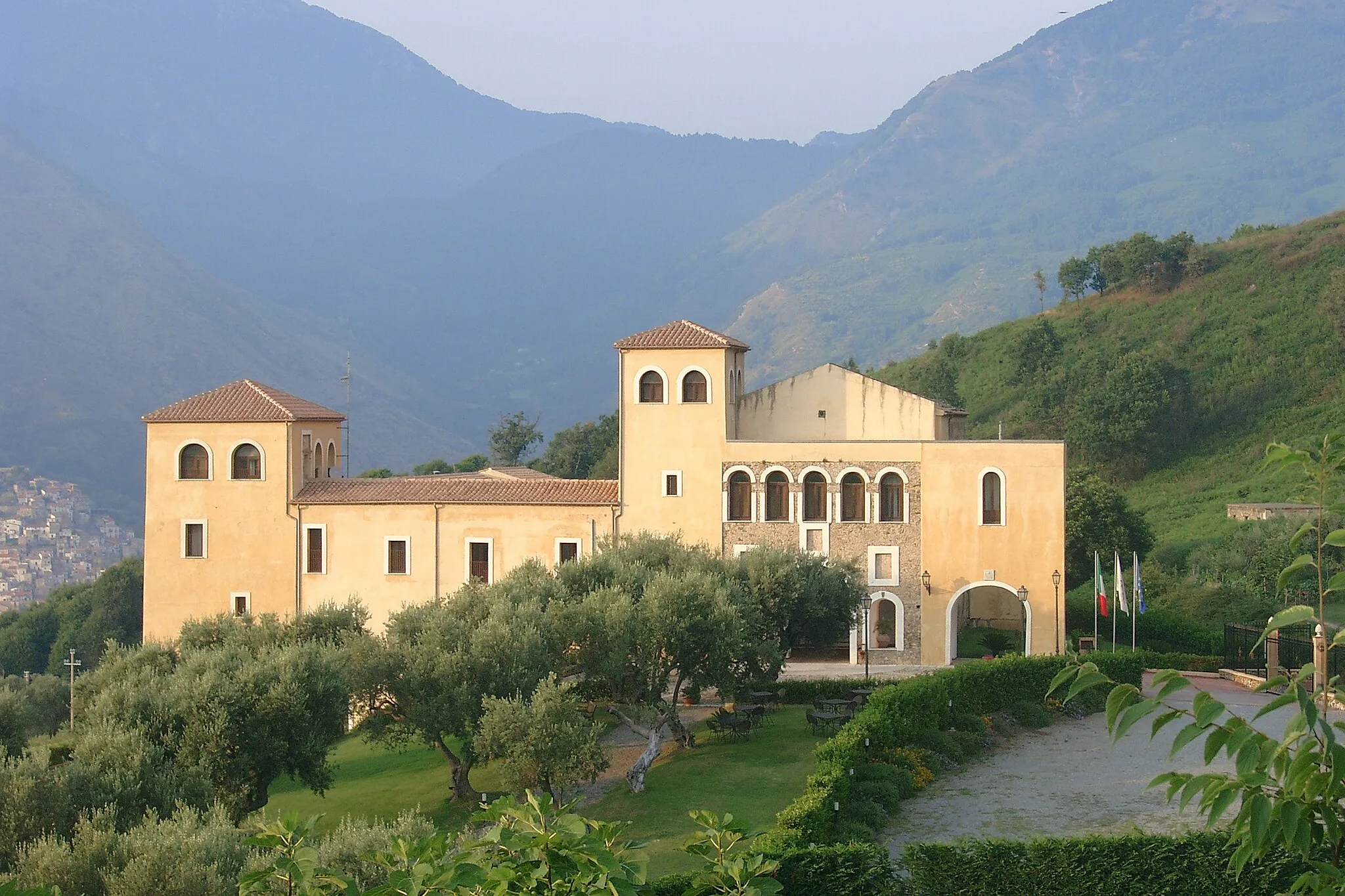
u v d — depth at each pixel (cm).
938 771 5038
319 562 7269
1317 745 1616
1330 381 12575
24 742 5138
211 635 5891
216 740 4425
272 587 7269
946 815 4469
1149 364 12900
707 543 7119
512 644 5053
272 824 2209
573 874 1933
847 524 7056
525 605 5344
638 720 5741
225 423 7294
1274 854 3328
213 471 7306
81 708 5294
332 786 5003
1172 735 5606
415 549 7206
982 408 14500
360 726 5303
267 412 7306
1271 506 10362
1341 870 1581
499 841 1980
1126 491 12244
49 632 13488
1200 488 11706
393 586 7200
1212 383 13188
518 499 7181
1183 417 12900
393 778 5669
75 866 3244
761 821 4409
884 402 7462
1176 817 4375
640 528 7150
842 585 6309
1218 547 9419
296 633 5828
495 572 7169
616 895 1875
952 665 6969
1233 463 11944
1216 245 15838
